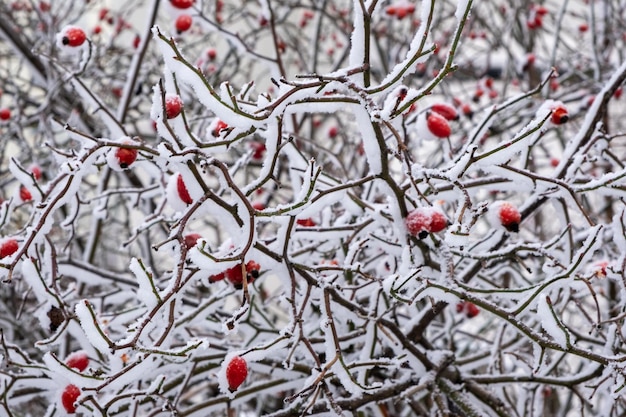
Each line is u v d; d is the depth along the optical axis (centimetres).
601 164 128
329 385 98
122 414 95
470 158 83
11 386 90
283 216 84
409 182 87
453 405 99
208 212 85
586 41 185
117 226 192
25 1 182
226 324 80
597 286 125
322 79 80
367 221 93
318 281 87
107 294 104
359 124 83
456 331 116
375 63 189
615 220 90
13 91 168
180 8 106
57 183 85
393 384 95
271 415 92
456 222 82
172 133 80
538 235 155
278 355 98
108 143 82
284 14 155
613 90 95
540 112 90
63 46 97
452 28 184
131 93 119
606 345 92
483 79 163
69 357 92
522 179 88
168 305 82
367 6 81
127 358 91
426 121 90
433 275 91
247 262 84
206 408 94
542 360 86
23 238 88
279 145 82
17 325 128
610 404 102
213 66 142
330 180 94
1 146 136
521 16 202
